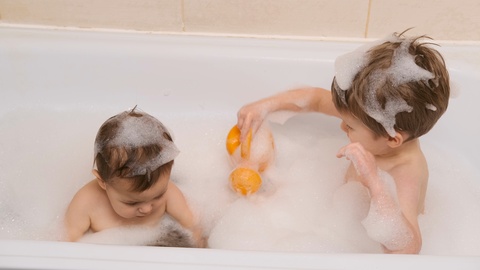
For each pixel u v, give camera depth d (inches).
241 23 53.1
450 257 32.4
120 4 52.2
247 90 53.4
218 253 32.3
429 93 39.1
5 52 51.8
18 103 54.0
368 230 39.1
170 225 45.8
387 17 52.2
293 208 46.5
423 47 41.6
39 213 46.8
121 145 39.6
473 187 49.3
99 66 52.9
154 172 40.3
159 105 54.6
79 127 53.8
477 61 51.2
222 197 48.1
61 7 52.6
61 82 53.6
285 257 32.2
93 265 31.3
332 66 51.4
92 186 43.8
